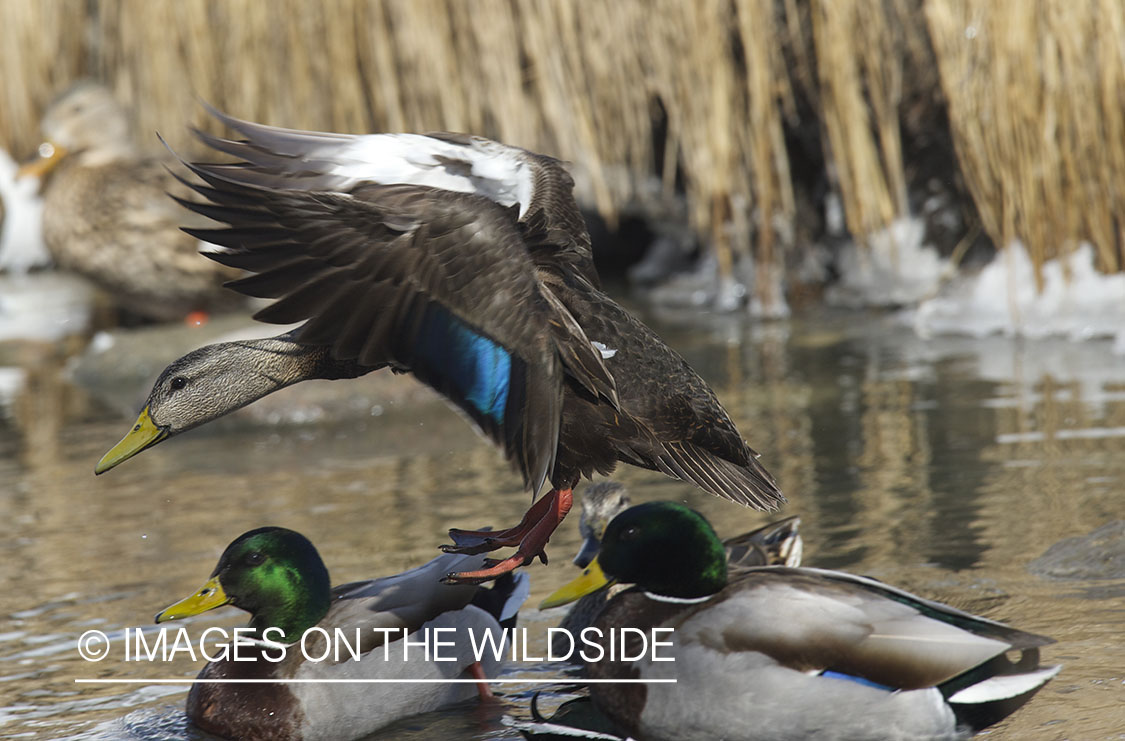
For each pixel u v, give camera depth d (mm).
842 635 6266
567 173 7133
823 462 11039
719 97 17031
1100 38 14555
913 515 9508
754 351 15367
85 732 7039
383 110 18172
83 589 9109
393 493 11039
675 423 6629
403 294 5625
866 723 6289
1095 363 13562
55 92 20797
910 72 16375
